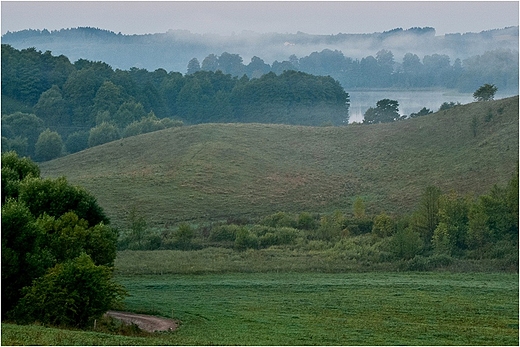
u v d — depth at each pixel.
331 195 127.94
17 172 66.81
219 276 74.38
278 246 90.75
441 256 81.38
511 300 62.31
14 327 38.62
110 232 57.53
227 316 54.28
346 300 62.19
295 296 64.06
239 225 101.06
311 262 81.62
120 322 48.59
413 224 92.12
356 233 98.19
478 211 88.31
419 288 67.62
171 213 116.44
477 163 128.50
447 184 123.88
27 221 47.22
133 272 75.69
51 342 35.25
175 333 46.03
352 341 45.62
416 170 136.50
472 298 63.12
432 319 54.56
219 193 128.25
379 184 133.88
